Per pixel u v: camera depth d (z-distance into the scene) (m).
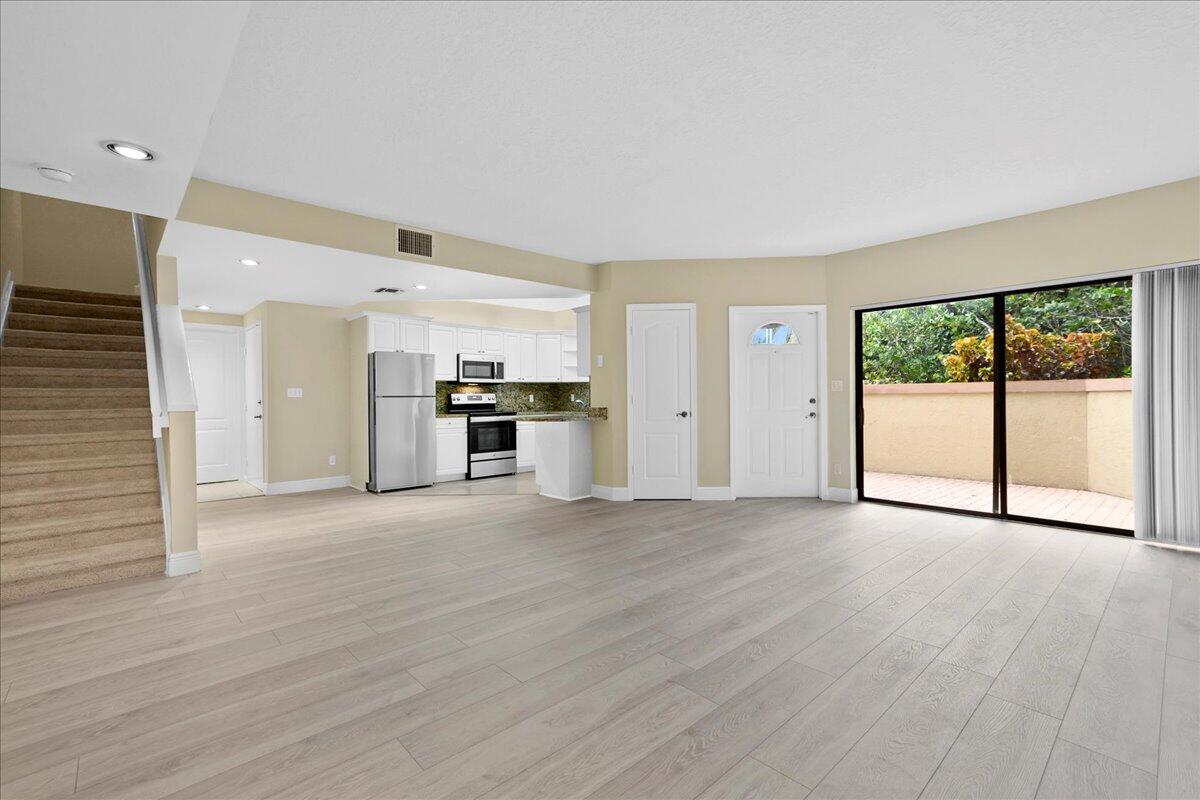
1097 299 4.58
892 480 6.65
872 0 1.98
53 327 4.50
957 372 5.93
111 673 2.24
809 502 5.52
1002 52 2.30
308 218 3.99
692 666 2.25
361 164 3.34
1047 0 1.98
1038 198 4.02
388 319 6.93
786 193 3.88
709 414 5.74
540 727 1.85
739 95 2.62
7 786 1.58
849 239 5.05
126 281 5.79
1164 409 3.86
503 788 1.56
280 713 1.95
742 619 2.72
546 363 8.73
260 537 4.42
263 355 6.46
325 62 2.31
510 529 4.62
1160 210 3.79
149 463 3.85
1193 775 1.58
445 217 4.32
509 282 5.40
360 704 2.00
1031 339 5.12
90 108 1.95
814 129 2.96
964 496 5.62
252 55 2.25
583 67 2.38
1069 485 5.45
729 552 3.86
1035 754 1.69
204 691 2.10
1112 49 2.28
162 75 1.76
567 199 3.96
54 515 3.46
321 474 6.86
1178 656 2.28
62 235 5.50
